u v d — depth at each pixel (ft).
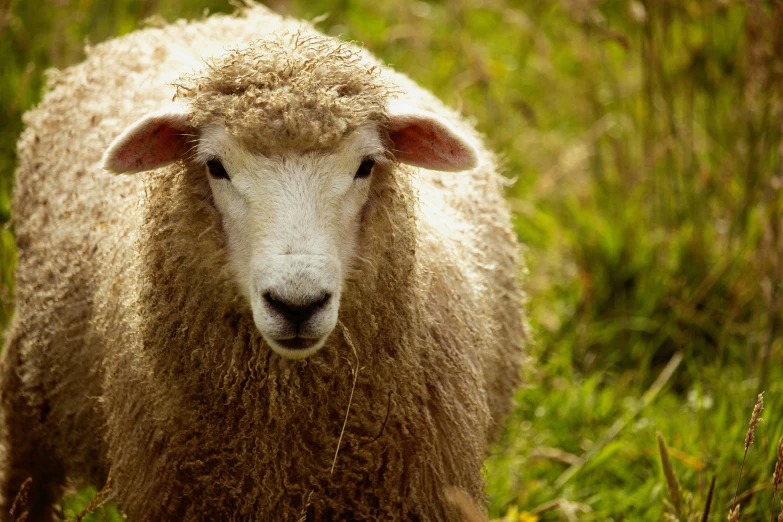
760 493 45.96
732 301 59.67
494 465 50.80
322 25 79.00
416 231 35.86
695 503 44.98
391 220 34.78
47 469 45.73
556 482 50.11
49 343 41.16
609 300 62.28
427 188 40.81
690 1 65.46
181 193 34.35
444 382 36.55
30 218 45.16
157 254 34.83
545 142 74.02
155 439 35.70
